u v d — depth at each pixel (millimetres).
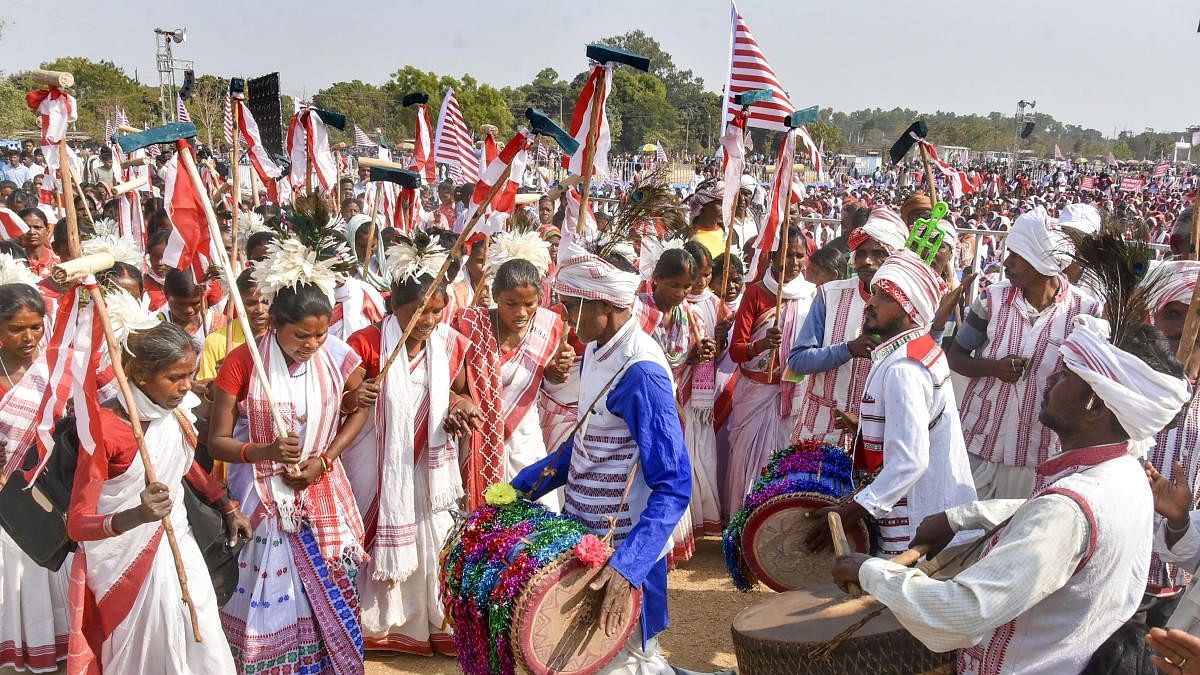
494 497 3547
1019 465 4680
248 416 3877
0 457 4176
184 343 3475
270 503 3850
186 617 3582
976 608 2547
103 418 3434
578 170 4379
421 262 4520
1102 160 102438
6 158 21438
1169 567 3736
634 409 3293
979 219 19984
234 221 5898
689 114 74500
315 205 4074
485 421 4684
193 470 3791
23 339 4348
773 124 7027
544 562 3145
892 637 2984
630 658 3477
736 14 7070
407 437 4383
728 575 5773
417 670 4562
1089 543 2545
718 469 6273
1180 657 2518
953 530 3184
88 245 5477
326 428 3984
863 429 3842
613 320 3389
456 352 4664
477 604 3260
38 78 3402
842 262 6324
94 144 32625
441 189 13312
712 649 4824
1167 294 3979
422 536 4551
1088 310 4520
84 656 3498
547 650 3109
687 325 5703
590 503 3473
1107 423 2648
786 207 5621
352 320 5629
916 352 3672
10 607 4312
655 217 4188
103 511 3480
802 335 5379
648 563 3146
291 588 3893
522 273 4539
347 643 3965
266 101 8367
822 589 3611
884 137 133875
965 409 4863
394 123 56969
